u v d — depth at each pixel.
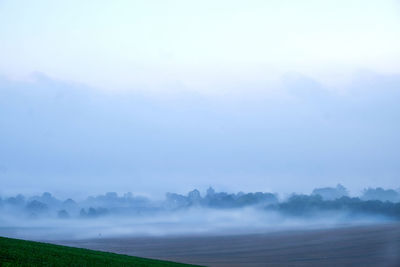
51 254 51.38
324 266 114.50
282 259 131.75
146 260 67.88
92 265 48.56
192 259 137.38
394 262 117.88
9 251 48.25
